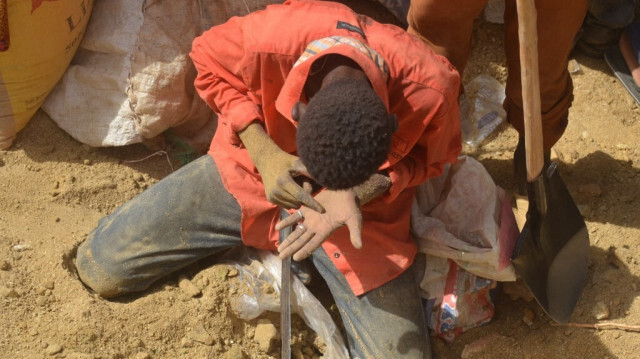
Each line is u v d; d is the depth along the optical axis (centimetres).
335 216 253
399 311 309
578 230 329
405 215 316
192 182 319
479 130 406
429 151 277
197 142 385
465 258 319
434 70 261
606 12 404
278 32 264
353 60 238
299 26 263
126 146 385
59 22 343
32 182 363
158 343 317
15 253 331
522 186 367
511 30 317
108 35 363
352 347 323
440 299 327
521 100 334
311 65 240
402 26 394
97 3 372
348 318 317
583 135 398
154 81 357
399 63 258
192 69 365
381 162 219
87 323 310
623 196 371
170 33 360
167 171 386
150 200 323
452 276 328
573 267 330
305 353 330
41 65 349
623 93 416
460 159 341
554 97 325
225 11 365
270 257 329
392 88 259
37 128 375
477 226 325
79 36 362
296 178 265
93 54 372
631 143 395
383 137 215
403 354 304
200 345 318
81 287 325
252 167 305
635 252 346
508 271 318
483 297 333
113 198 369
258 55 267
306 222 257
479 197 331
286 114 248
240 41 276
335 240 307
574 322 327
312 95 244
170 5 362
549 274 325
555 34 297
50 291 322
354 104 214
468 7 297
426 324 325
